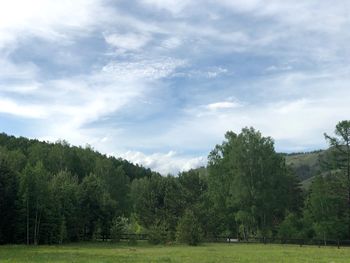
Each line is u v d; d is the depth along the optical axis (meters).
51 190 84.12
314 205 84.50
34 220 79.62
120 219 95.38
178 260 40.12
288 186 98.56
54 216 82.31
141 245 75.94
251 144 88.12
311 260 41.00
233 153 88.56
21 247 66.88
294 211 104.69
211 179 95.94
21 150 137.50
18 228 78.75
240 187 86.44
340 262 38.72
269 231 87.50
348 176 83.00
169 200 108.06
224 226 94.19
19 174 83.94
